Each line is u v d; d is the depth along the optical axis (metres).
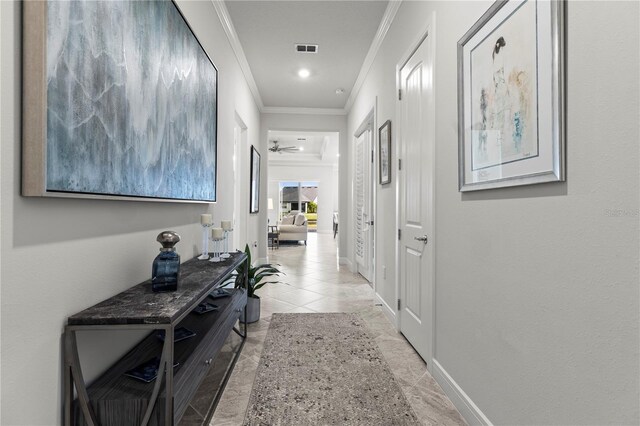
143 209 1.44
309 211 13.23
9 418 0.79
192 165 1.93
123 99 1.19
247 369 2.04
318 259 6.52
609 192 0.84
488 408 1.39
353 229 5.19
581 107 0.92
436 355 1.93
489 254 1.39
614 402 0.84
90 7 1.00
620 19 0.81
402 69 2.61
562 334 1.00
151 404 0.97
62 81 0.89
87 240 1.06
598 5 0.87
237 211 4.27
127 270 1.31
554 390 1.03
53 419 0.92
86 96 0.99
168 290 1.27
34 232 0.85
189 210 2.03
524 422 1.17
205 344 1.42
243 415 1.59
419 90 2.24
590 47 0.89
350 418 1.58
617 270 0.82
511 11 1.22
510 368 1.25
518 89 1.18
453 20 1.72
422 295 2.17
